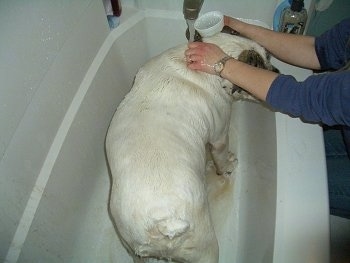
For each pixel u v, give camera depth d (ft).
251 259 4.04
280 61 4.61
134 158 3.32
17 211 3.47
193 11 5.12
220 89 4.34
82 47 4.48
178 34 5.73
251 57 4.20
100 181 5.35
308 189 3.32
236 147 5.69
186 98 3.96
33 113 3.60
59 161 4.09
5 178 3.22
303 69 4.46
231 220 5.05
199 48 4.02
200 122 3.99
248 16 5.40
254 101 4.74
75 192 4.62
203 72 4.20
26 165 3.56
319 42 4.11
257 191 4.56
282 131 3.85
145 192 3.13
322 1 4.71
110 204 3.45
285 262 2.90
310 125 3.84
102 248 4.95
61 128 4.19
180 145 3.53
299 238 3.03
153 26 5.73
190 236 3.33
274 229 3.21
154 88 3.97
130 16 5.44
